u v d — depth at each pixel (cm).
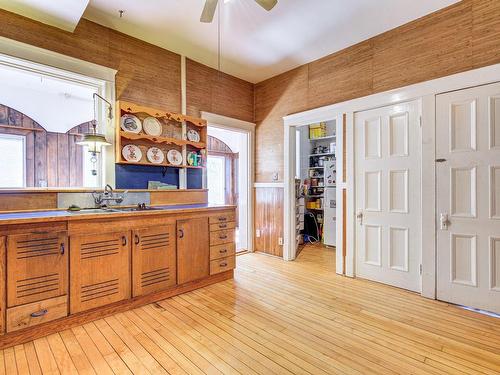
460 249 262
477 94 251
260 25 302
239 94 450
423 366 175
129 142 313
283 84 429
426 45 282
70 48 278
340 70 357
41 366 174
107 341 202
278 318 237
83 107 375
